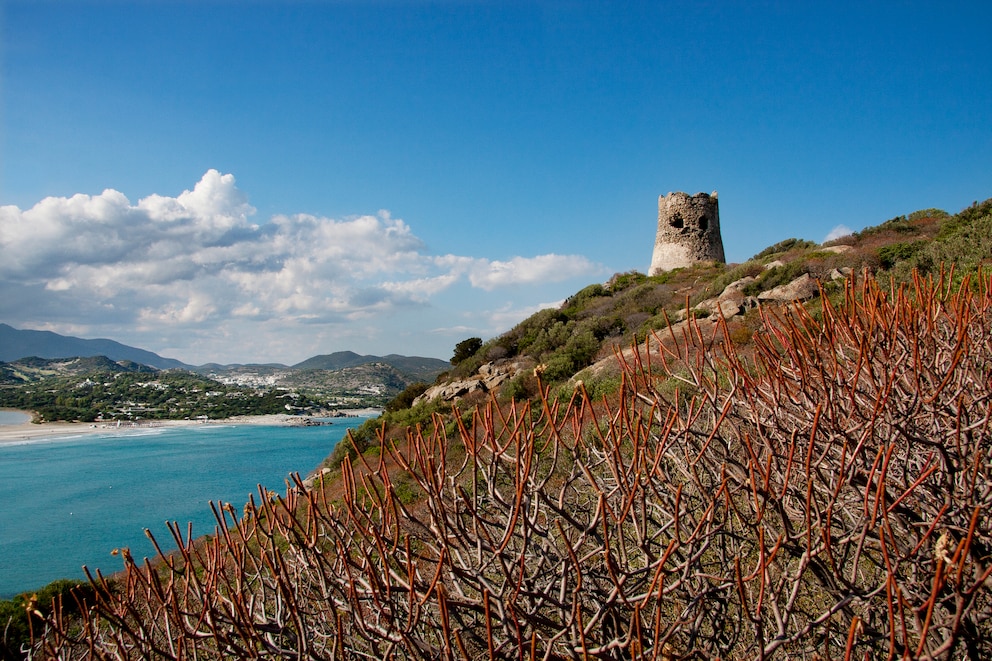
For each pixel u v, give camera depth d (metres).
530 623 2.02
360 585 2.30
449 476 2.68
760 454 2.79
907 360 2.92
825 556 2.75
